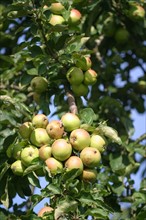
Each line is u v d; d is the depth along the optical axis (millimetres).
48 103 6191
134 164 6656
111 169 6625
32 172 5539
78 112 6199
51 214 5258
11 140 5828
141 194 6383
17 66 6844
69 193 5301
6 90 6996
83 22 7508
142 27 7590
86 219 5355
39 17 5922
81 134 5418
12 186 5926
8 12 5996
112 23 7742
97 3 6914
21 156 5578
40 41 6047
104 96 7371
